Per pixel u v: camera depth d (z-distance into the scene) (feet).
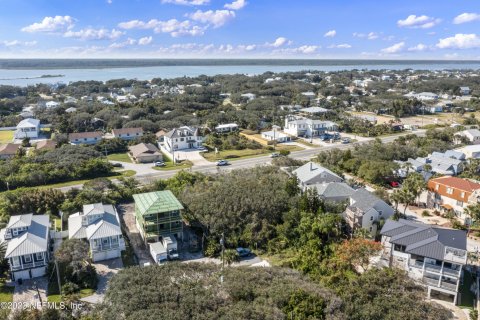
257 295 116.88
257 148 380.99
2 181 251.60
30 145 380.58
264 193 204.23
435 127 478.59
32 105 615.98
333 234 181.06
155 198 190.90
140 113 494.59
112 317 104.37
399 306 111.86
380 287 120.78
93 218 179.73
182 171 261.85
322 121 453.17
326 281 138.41
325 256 163.63
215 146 382.83
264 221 187.73
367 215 188.34
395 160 314.76
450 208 219.00
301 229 183.01
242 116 509.35
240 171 262.67
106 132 441.68
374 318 107.65
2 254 155.02
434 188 230.07
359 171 283.38
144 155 329.11
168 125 457.27
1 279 152.76
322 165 297.53
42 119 488.85
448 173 279.90
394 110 578.25
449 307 139.33
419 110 610.65
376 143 350.43
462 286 152.15
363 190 216.13
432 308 114.62
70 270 151.43
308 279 132.87
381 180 270.87
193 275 126.31
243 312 104.58
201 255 176.86
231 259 167.53
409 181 219.61
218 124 467.11
